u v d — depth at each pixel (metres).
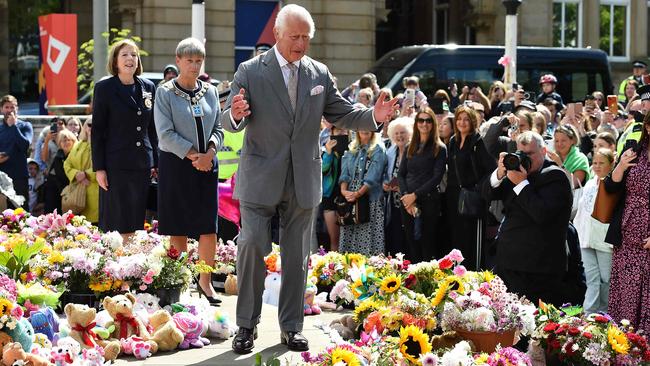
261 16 32.28
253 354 8.40
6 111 17.58
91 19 38.62
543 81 22.34
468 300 8.61
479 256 13.33
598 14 38.34
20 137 17.62
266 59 8.31
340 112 8.49
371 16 33.16
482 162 13.15
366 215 14.14
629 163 9.88
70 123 18.16
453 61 26.56
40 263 9.45
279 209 8.54
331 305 10.84
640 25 39.19
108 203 11.27
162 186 10.20
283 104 8.26
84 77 24.19
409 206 13.71
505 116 13.22
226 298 10.95
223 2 31.34
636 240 9.86
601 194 10.06
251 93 8.27
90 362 7.75
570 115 17.48
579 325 9.01
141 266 9.44
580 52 28.36
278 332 9.06
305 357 7.67
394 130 14.09
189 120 10.12
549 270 10.15
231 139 13.95
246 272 8.44
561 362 8.90
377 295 9.05
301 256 8.54
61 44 21.22
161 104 10.12
